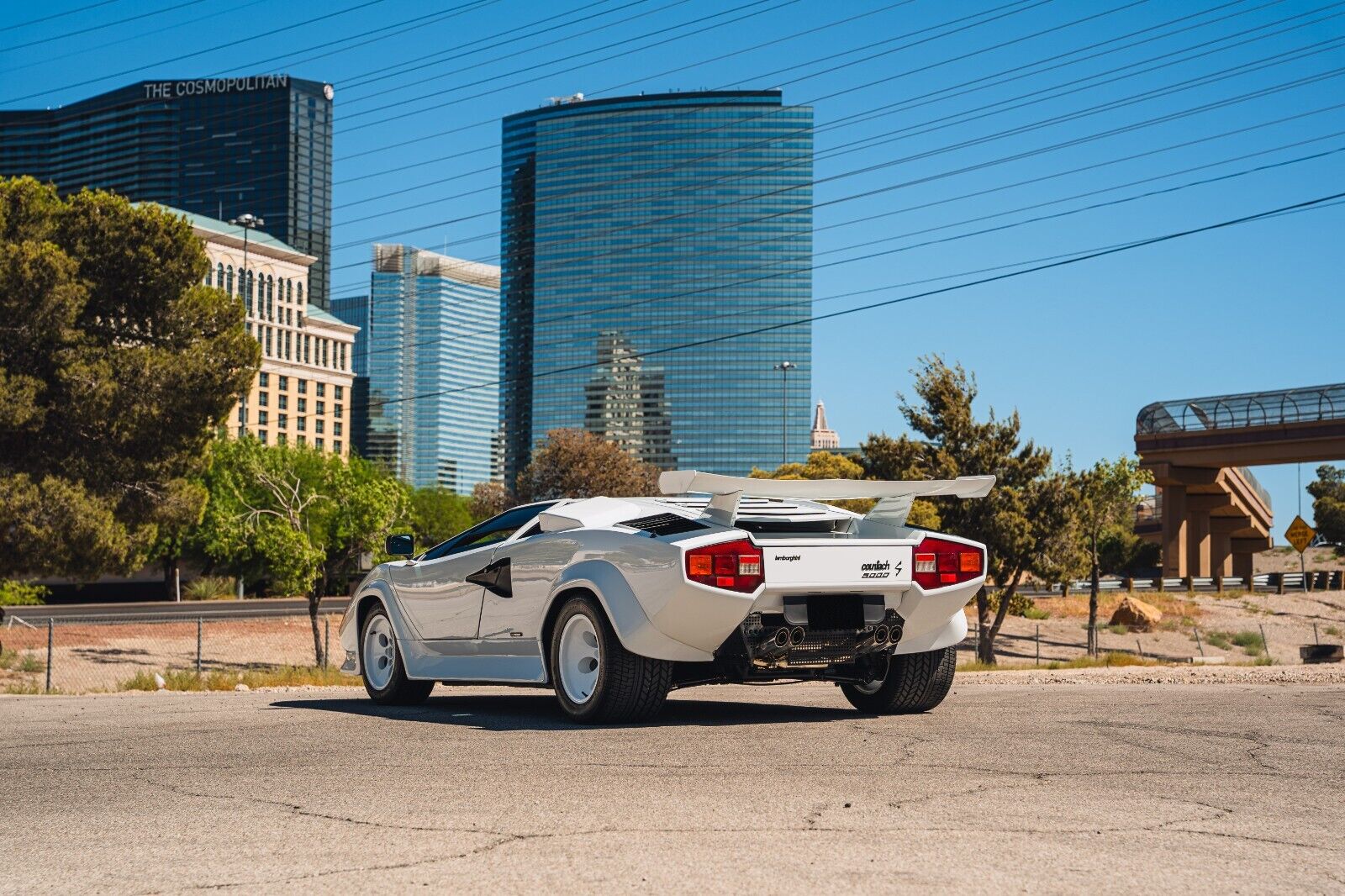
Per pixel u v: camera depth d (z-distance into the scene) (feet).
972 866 12.56
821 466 174.81
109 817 15.64
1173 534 224.74
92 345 100.58
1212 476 222.07
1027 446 107.14
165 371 98.48
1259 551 289.94
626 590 24.58
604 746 21.31
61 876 12.60
